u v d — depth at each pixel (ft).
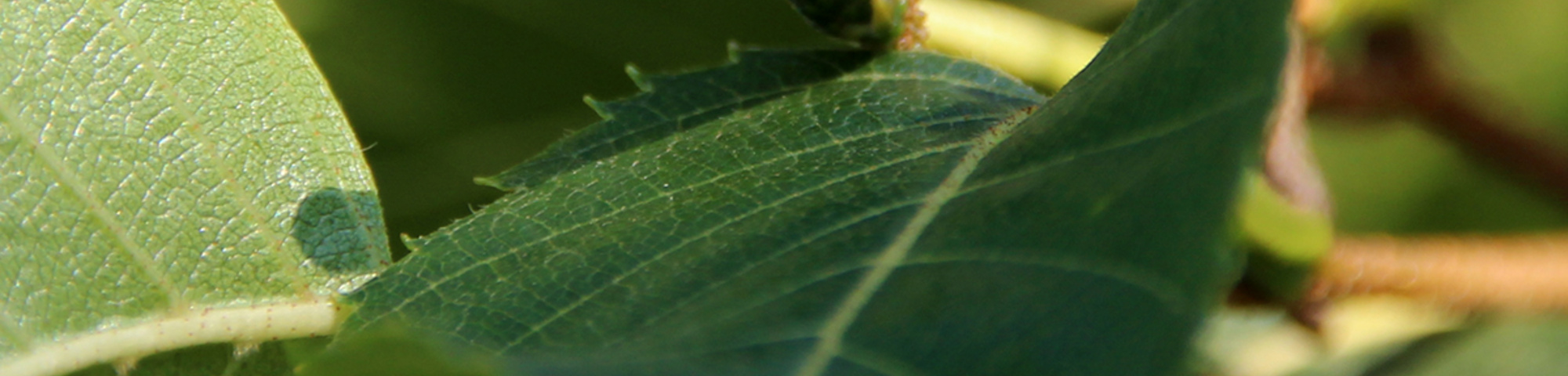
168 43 0.49
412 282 0.43
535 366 0.35
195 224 0.48
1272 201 0.44
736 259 0.40
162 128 0.48
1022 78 0.57
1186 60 0.37
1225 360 0.57
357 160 0.49
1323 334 0.46
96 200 0.47
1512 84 0.75
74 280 0.47
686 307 0.39
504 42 0.73
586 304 0.40
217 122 0.48
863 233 0.39
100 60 0.48
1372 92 0.58
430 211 0.72
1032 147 0.40
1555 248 0.46
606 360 0.35
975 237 0.37
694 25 0.72
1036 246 0.35
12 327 0.46
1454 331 0.46
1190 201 0.34
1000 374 0.33
